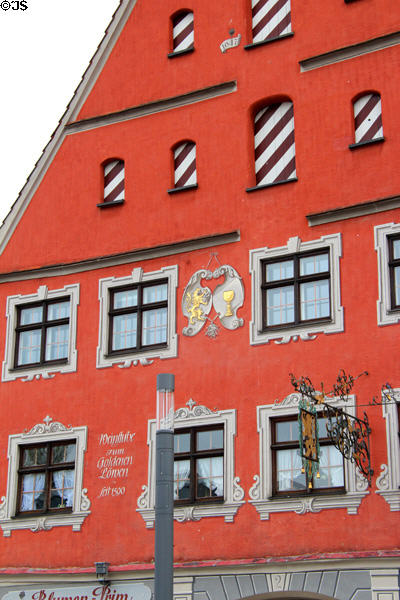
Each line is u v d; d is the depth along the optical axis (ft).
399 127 75.51
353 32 79.71
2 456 84.79
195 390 77.87
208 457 76.38
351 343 72.59
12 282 89.66
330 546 69.21
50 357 86.17
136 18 90.94
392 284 72.74
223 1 86.69
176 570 74.18
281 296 77.10
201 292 79.97
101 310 84.38
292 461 73.15
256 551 71.77
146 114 87.66
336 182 76.84
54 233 89.10
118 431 80.53
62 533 80.28
